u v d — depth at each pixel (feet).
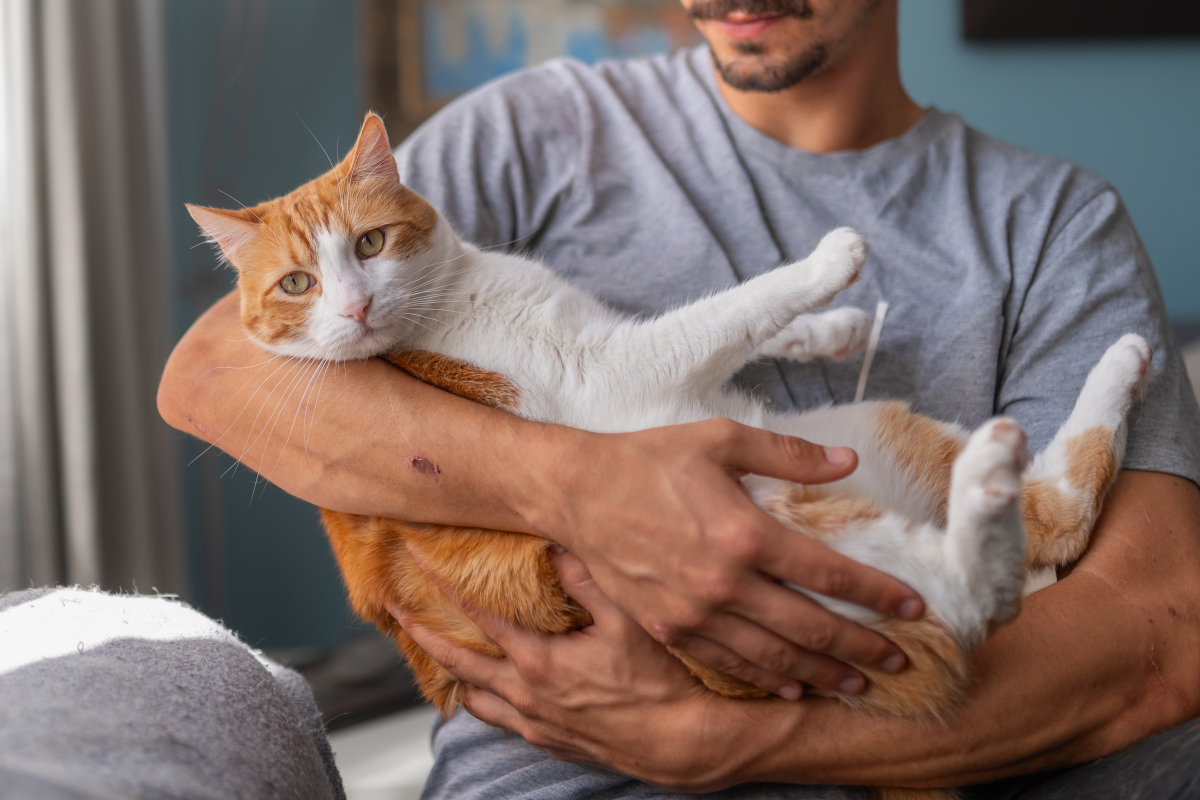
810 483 2.65
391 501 2.94
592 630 2.85
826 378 3.86
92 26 7.32
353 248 3.44
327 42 9.17
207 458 8.26
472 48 9.10
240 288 3.60
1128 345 3.41
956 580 2.69
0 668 2.70
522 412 3.23
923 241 3.95
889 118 4.35
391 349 3.48
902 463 3.41
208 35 8.85
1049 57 8.61
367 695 7.22
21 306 6.83
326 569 9.18
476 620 2.94
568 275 4.05
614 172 4.16
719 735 2.73
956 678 2.72
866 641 2.55
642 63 4.69
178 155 8.80
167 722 2.36
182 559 8.09
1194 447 3.53
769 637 2.56
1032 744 2.83
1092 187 4.10
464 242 3.89
